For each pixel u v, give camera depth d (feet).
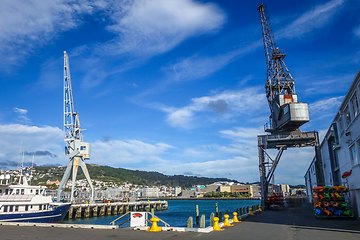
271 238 48.34
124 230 60.49
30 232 55.47
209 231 58.29
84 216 233.14
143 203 313.32
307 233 55.26
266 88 188.85
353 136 85.51
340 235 52.24
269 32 200.75
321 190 91.35
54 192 285.43
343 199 88.94
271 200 146.20
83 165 242.78
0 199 124.77
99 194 373.61
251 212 109.60
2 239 44.65
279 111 155.22
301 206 165.27
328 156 130.72
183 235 51.80
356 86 78.48
